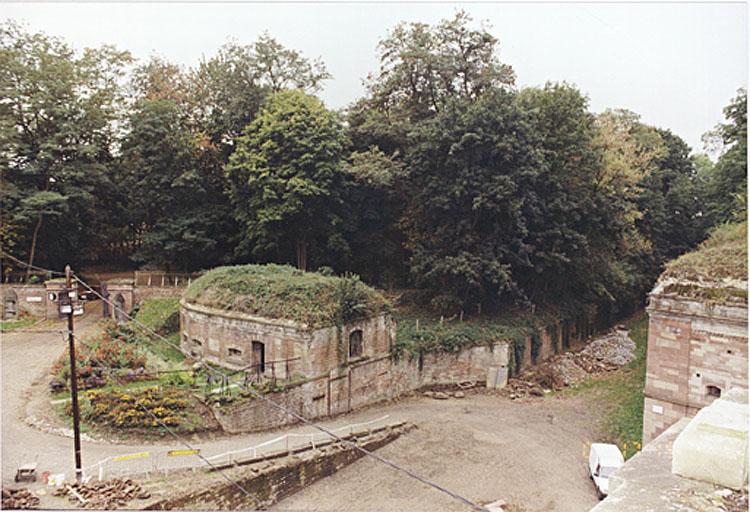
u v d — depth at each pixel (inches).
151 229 1803.6
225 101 1717.5
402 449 994.1
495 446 1024.2
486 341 1385.3
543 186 1480.1
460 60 1630.2
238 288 1173.7
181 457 771.4
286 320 1043.9
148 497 650.2
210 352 1176.2
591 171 1544.0
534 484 885.8
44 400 904.3
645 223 2122.3
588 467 946.7
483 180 1374.3
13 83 1418.6
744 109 1441.9
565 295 1815.9
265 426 944.9
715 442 186.9
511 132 1392.7
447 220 1464.1
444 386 1352.1
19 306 1407.5
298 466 817.5
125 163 1691.7
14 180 1446.9
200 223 1626.5
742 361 799.1
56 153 1477.6
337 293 1113.4
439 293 1540.4
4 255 1444.4
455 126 1379.2
